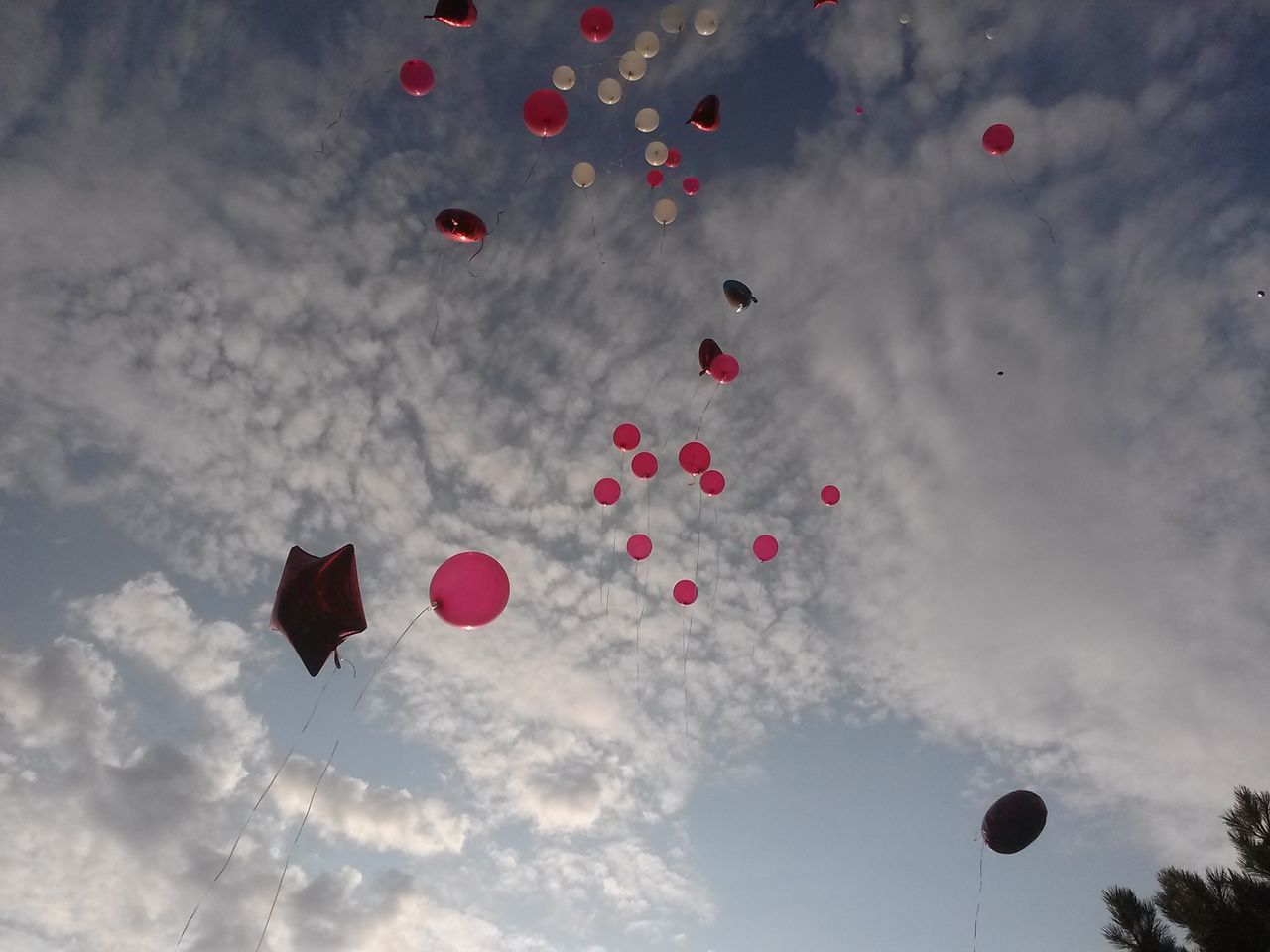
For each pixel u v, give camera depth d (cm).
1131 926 299
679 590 616
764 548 628
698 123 650
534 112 577
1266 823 287
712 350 646
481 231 590
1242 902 275
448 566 472
